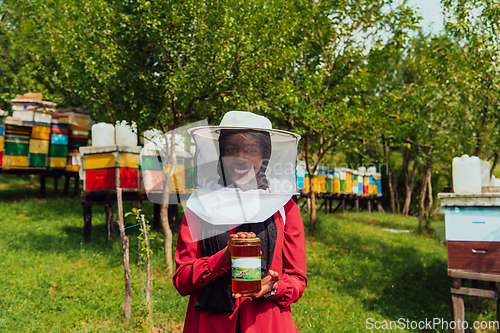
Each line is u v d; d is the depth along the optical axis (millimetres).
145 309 4531
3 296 4824
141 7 5387
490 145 7109
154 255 6621
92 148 7059
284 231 1790
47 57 8461
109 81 5902
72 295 5156
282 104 8195
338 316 5574
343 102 8289
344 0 8727
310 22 8523
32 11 7871
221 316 1607
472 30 6887
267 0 6129
